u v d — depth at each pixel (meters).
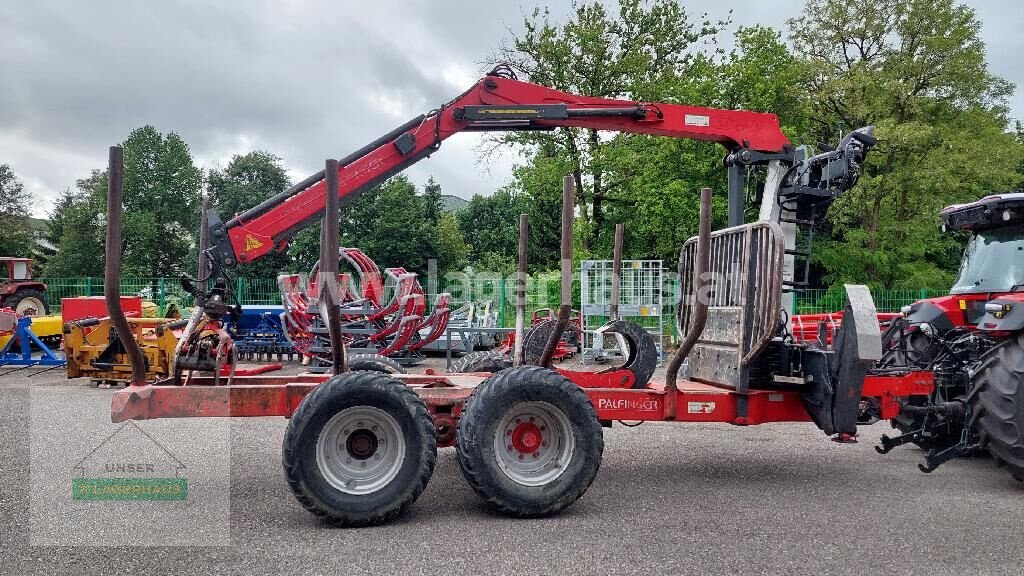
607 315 13.65
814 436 6.93
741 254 5.16
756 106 21.33
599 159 23.22
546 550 3.65
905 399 5.94
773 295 4.67
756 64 21.78
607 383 5.42
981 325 5.19
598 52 24.17
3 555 3.53
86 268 52.19
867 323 4.68
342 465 4.05
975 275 6.79
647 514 4.30
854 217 22.72
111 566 3.39
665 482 5.10
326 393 3.97
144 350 8.77
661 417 4.95
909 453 6.18
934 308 6.89
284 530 3.95
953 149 21.09
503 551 3.63
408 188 44.94
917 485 5.07
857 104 21.45
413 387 4.80
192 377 5.20
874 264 21.66
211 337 5.08
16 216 57.78
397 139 8.13
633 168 23.00
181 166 55.50
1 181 58.19
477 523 4.11
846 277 21.66
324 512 3.91
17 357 11.59
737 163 8.71
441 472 5.35
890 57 22.56
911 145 20.89
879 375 5.30
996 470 5.57
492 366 6.21
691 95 21.81
